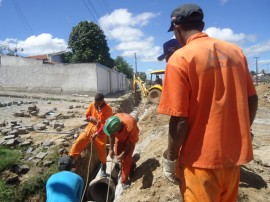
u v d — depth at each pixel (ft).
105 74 109.29
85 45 139.23
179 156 8.11
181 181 8.17
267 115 52.80
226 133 7.65
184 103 7.54
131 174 24.45
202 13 8.28
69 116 45.03
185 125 7.63
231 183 7.91
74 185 14.75
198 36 8.08
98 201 26.22
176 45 12.91
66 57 141.69
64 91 94.48
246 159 7.68
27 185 21.58
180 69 7.59
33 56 138.21
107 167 28.81
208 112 7.65
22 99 70.54
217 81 7.63
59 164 16.39
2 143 28.12
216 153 7.52
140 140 38.65
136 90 109.70
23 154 26.61
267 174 19.21
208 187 7.62
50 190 14.51
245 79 8.10
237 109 7.79
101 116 25.64
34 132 33.91
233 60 7.91
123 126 22.22
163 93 7.73
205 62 7.61
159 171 21.50
